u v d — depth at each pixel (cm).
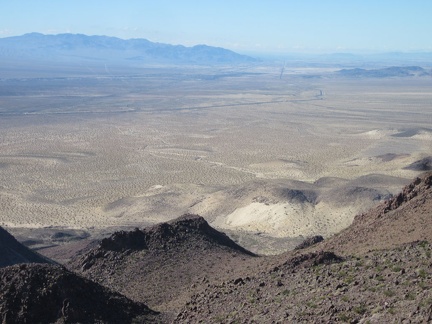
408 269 2991
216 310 3516
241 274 4550
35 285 3594
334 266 3525
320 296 3025
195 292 4425
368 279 3028
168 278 5172
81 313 3519
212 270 5269
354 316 2588
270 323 2906
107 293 3894
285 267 3906
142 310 3938
